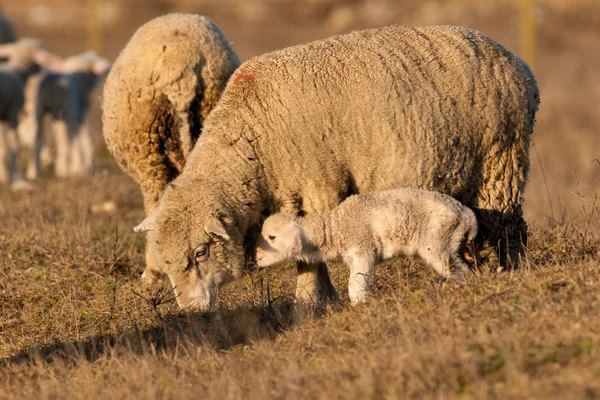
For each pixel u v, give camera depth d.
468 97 26.17
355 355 19.94
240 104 25.84
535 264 26.23
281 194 25.80
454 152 26.12
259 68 26.08
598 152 72.75
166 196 25.22
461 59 26.39
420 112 25.67
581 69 120.69
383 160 25.69
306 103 25.42
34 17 162.62
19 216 41.59
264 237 24.67
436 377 17.78
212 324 24.55
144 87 29.81
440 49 26.50
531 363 17.86
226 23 164.25
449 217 24.38
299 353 21.23
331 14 170.12
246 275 28.62
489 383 17.48
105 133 31.73
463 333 19.67
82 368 21.69
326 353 20.75
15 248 34.19
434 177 26.03
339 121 25.45
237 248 25.31
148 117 29.92
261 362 20.77
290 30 157.62
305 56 26.03
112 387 20.45
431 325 20.48
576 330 18.81
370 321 21.55
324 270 26.77
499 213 27.12
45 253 33.38
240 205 25.22
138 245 35.88
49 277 31.11
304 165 25.48
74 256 33.00
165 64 29.45
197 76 29.67
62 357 23.91
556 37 141.50
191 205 24.77
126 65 30.38
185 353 22.50
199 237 24.59
